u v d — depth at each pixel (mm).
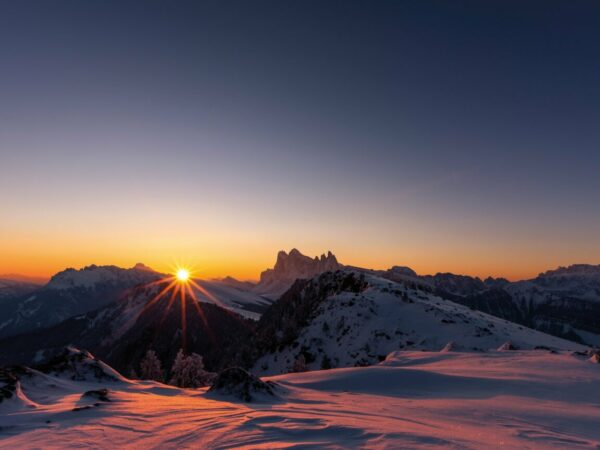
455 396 21156
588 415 15227
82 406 16312
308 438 10305
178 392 24766
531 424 13688
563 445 10602
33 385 22344
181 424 12500
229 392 21828
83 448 9969
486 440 10734
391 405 18500
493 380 24344
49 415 14273
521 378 24516
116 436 11148
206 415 14070
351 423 12234
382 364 40062
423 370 28656
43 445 10312
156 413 14609
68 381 25891
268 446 9469
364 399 21047
